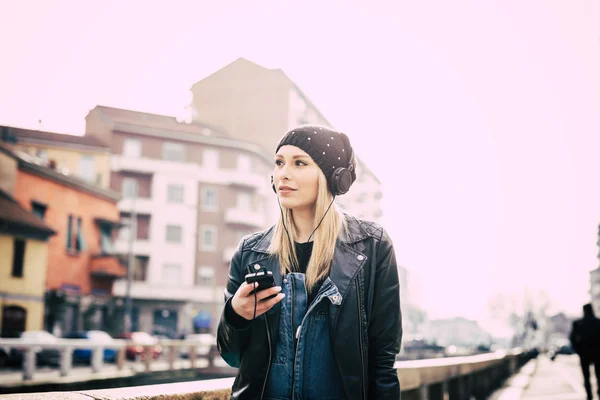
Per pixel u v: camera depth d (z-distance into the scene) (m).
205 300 49.78
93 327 39.22
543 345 77.31
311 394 1.65
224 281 50.97
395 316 1.78
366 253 1.77
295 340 1.69
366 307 1.74
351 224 1.84
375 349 1.78
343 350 1.66
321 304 1.69
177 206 50.34
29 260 30.45
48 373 16.44
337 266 1.72
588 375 9.16
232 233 51.75
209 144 52.16
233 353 1.73
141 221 49.47
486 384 11.44
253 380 1.69
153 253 49.09
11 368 19.09
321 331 1.68
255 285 1.55
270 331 1.69
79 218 37.56
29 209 32.53
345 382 1.65
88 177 47.94
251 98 63.19
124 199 49.28
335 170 1.80
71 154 47.50
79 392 1.90
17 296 29.50
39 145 46.50
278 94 62.66
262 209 54.53
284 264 1.77
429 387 5.65
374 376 1.76
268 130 62.09
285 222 1.80
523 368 27.03
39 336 21.91
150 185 50.09
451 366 6.63
